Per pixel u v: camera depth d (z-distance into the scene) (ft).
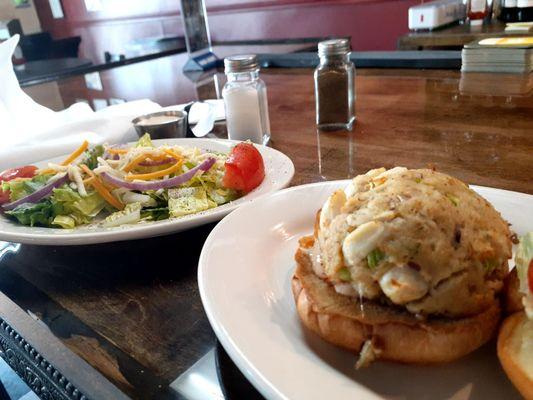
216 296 0.64
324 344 0.61
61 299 0.80
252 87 1.47
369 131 1.50
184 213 1.02
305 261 0.71
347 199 0.67
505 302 0.60
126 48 4.94
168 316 0.73
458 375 0.57
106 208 1.16
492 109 1.58
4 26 6.24
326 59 1.49
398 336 0.56
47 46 5.80
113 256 0.90
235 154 1.11
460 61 2.18
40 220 1.06
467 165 1.16
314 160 1.32
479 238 0.61
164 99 2.32
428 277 0.58
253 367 0.52
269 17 4.62
